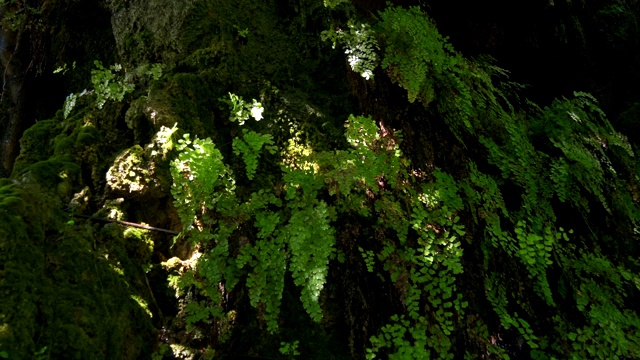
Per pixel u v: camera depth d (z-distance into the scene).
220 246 2.54
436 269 2.96
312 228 2.49
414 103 3.68
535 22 4.93
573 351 3.24
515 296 3.43
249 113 3.12
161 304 2.53
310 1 3.69
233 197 2.68
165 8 3.38
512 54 5.09
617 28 6.15
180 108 2.94
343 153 2.95
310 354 2.68
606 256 4.41
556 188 3.85
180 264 2.64
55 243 2.03
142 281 2.45
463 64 3.83
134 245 2.52
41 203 2.05
